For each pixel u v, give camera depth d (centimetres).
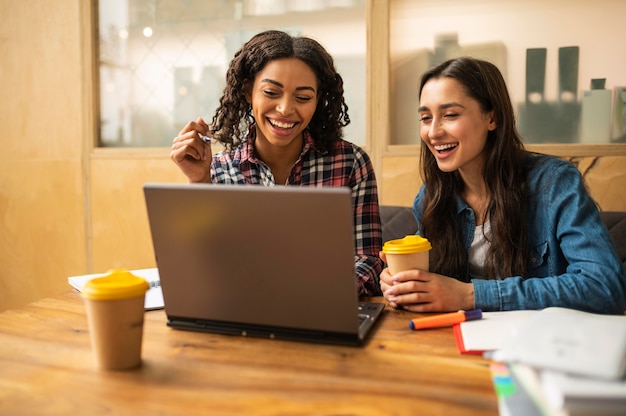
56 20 259
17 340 91
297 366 79
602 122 199
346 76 228
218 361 81
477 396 68
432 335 92
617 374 59
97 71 261
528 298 104
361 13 225
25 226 272
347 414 64
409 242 109
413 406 66
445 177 145
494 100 133
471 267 145
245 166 160
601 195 196
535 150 203
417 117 220
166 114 256
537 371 64
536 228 133
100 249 262
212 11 246
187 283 94
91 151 259
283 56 141
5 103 270
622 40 195
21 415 65
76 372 77
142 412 65
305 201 82
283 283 88
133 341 78
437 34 215
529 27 204
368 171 162
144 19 255
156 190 88
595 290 105
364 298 120
